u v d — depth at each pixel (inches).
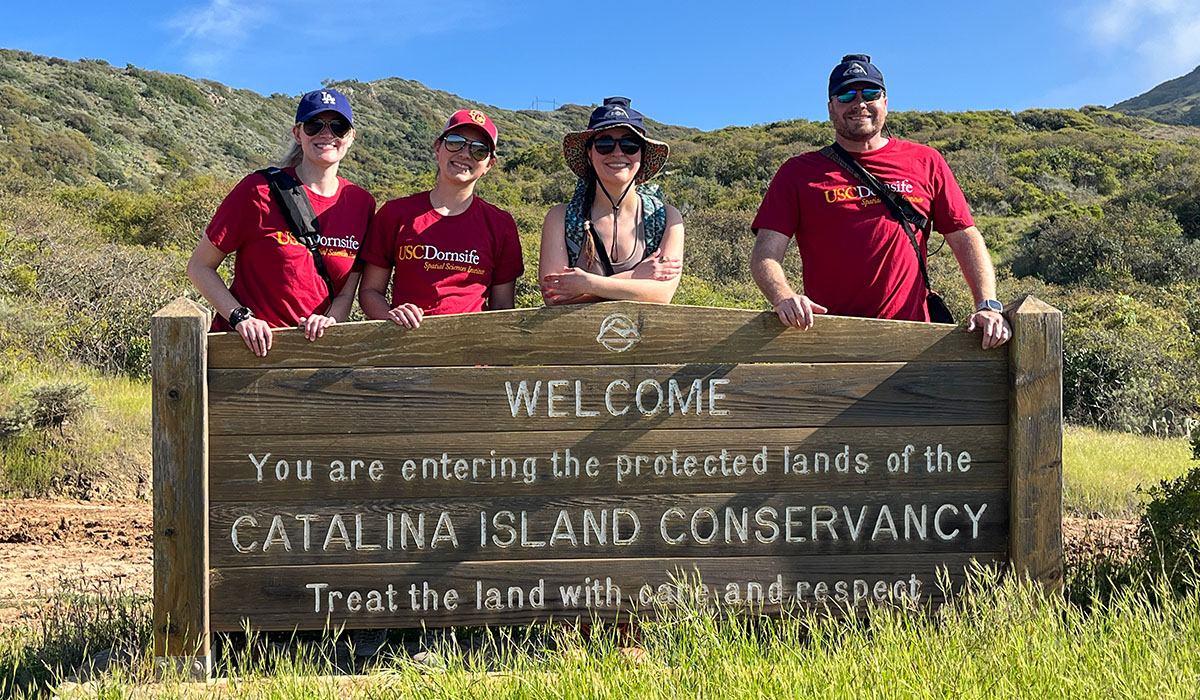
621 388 143.0
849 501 145.6
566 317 142.3
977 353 147.1
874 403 145.7
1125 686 112.4
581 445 142.6
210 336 138.0
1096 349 611.5
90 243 826.8
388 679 127.9
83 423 362.6
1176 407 577.0
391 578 140.6
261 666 133.6
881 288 156.2
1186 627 130.7
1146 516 180.2
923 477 146.4
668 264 149.9
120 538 283.6
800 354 144.8
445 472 141.1
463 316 140.9
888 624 131.7
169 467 135.6
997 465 147.3
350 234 156.6
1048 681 115.1
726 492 144.2
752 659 123.5
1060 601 140.4
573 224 155.4
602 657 126.0
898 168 158.4
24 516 302.4
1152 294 1014.4
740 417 144.2
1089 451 376.8
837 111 158.1
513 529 141.8
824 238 157.0
